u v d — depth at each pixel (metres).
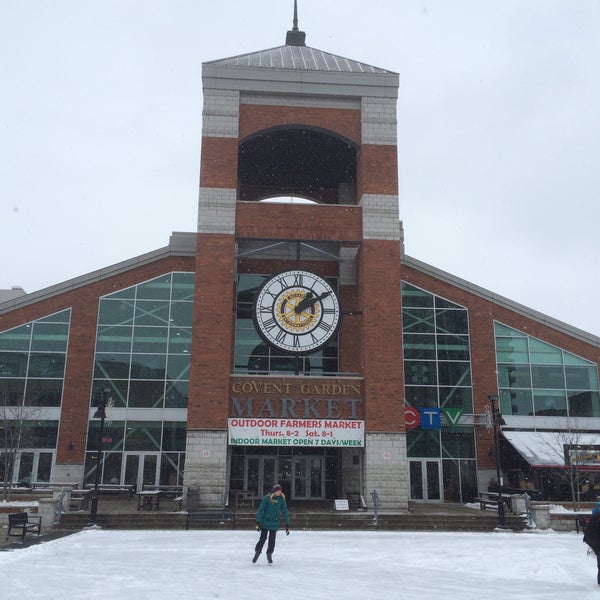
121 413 34.09
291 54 35.22
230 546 17.97
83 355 34.66
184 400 34.50
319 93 31.44
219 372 27.97
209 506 26.70
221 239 29.42
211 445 27.27
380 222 30.38
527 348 36.22
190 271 36.12
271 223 30.11
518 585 12.15
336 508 26.34
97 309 35.31
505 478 34.03
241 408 27.91
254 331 34.28
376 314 29.31
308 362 34.03
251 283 34.66
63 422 33.72
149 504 26.75
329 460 33.62
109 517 23.66
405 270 36.62
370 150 31.14
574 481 31.16
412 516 24.86
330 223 30.44
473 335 36.09
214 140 30.52
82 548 17.27
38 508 22.97
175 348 35.12
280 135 32.88
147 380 34.62
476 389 35.28
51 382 34.28
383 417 28.19
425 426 34.03
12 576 12.19
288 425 27.89
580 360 36.28
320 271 34.88
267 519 14.53
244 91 31.20
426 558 15.98
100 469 33.38
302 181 37.97
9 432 32.03
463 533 23.06
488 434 34.69
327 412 28.23
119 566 13.83
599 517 12.48
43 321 34.97
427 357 35.59
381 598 10.48
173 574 12.69
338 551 17.17
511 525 24.62
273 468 33.38
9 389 33.97
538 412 35.28
